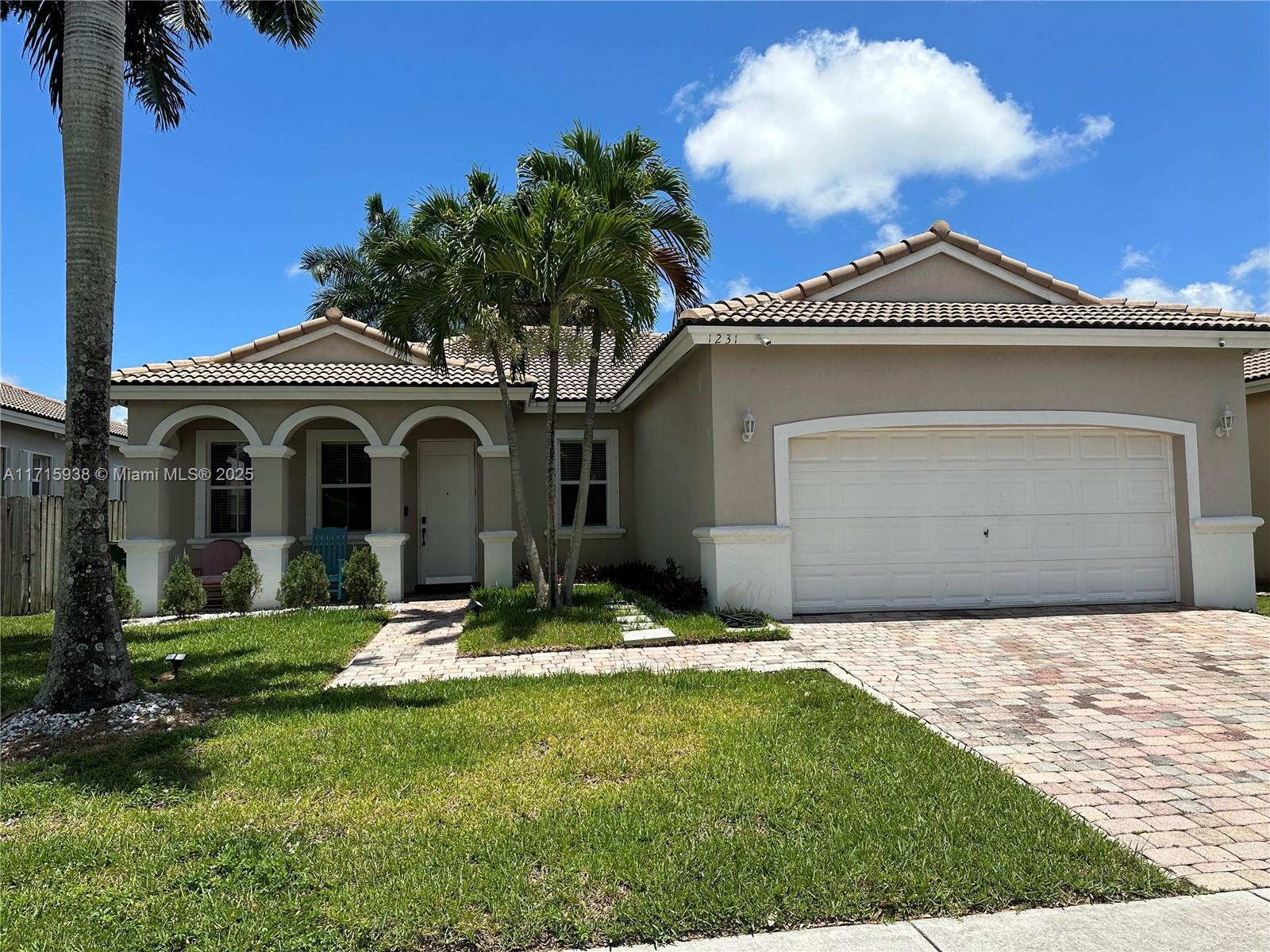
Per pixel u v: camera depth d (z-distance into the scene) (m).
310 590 12.31
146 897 3.35
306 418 13.24
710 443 10.62
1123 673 7.43
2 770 5.12
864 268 12.42
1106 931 3.06
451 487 15.85
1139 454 11.57
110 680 6.52
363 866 3.58
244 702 6.74
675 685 6.96
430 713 6.20
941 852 3.63
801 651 8.51
